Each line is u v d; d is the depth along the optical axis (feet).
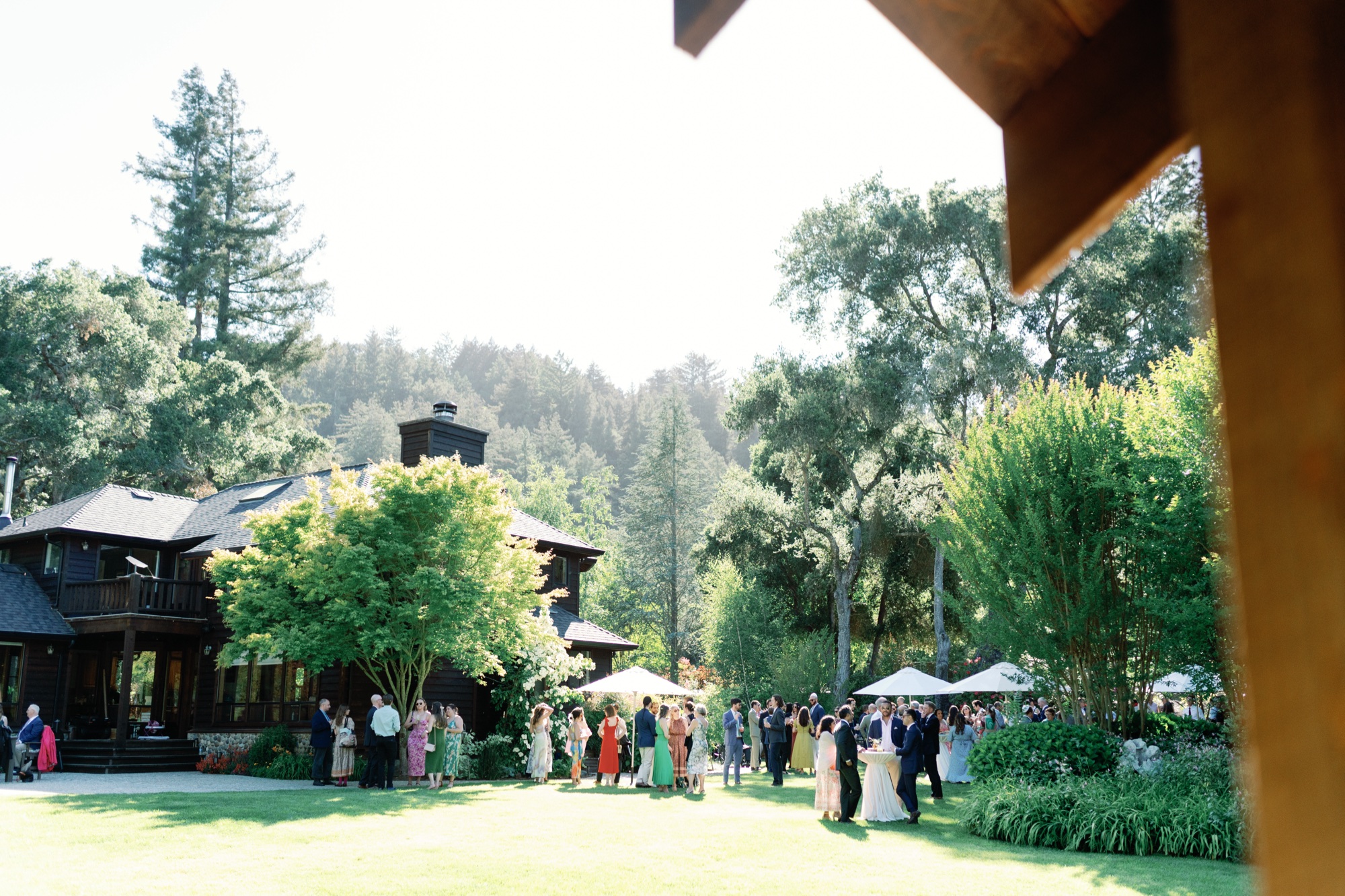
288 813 42.16
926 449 102.47
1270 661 2.88
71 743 69.77
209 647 77.30
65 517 83.46
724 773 69.21
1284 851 2.78
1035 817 36.96
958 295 100.12
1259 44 3.07
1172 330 88.63
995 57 4.99
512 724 68.28
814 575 114.42
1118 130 4.55
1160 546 40.45
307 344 162.40
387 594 58.49
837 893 27.27
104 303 125.08
